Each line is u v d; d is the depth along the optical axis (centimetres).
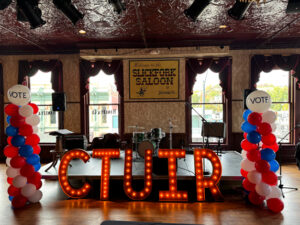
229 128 628
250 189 324
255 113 318
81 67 645
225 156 508
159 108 643
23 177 324
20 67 650
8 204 340
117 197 363
